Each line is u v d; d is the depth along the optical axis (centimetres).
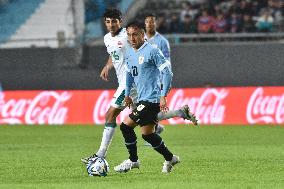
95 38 9106
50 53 8244
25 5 9844
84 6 9575
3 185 3650
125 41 4478
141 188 3431
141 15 9712
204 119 7794
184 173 4081
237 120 7738
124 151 5494
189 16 9531
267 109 7694
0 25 9806
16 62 8269
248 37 9156
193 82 8056
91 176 3991
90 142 6241
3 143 6206
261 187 3466
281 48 7981
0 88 8281
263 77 8012
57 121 7994
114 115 4409
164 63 3834
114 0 9612
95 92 7981
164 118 4316
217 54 8038
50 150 5619
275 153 5197
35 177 4025
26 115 8050
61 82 8225
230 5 9638
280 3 9650
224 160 4766
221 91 7800
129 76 4062
